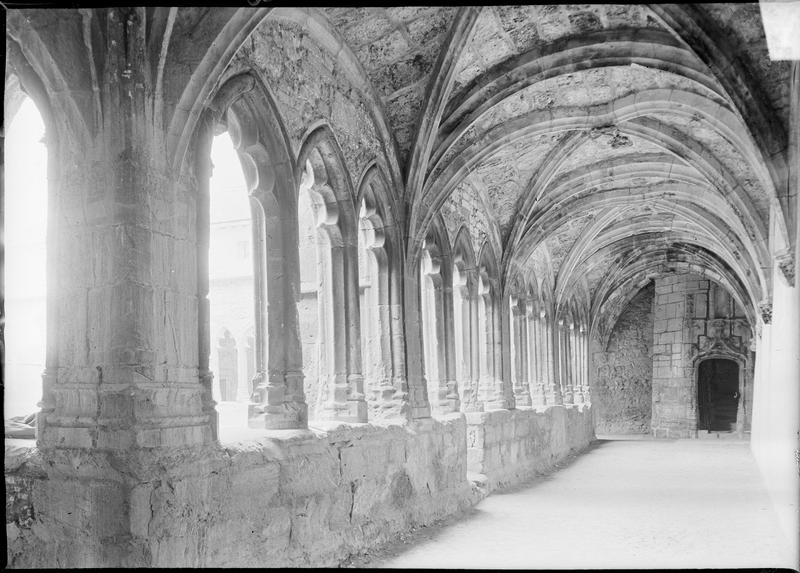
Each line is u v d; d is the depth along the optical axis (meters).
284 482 6.70
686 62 9.12
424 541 9.04
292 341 7.32
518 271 17.23
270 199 7.32
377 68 9.11
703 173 12.48
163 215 5.62
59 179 5.59
